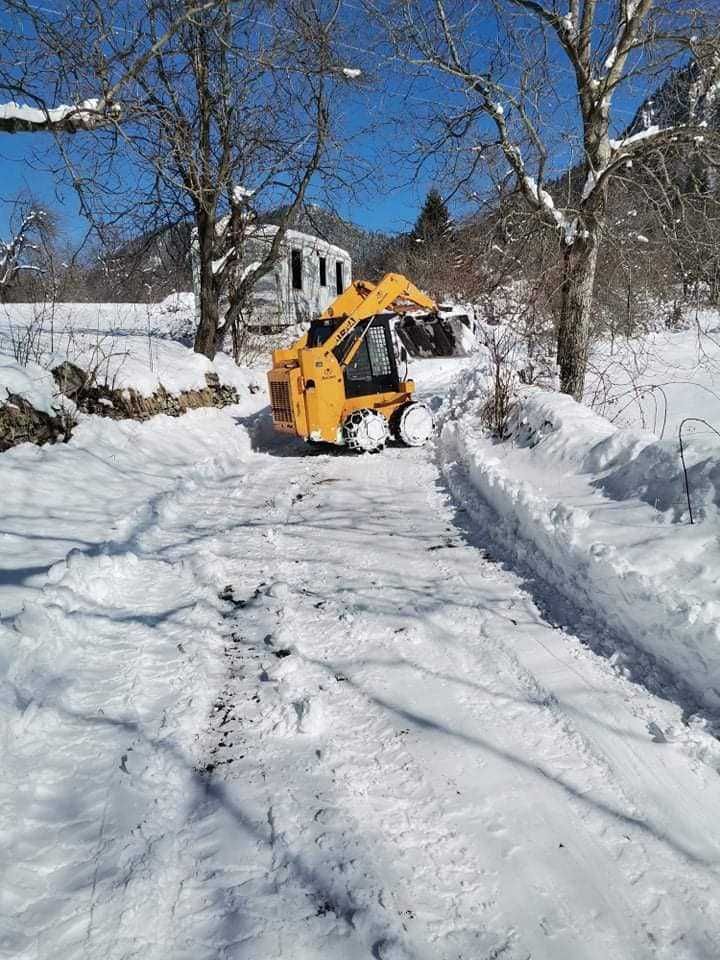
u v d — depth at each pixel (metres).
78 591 4.32
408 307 10.84
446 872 2.27
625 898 2.16
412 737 3.01
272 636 4.00
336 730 3.08
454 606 4.34
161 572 4.97
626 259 9.88
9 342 8.38
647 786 2.64
